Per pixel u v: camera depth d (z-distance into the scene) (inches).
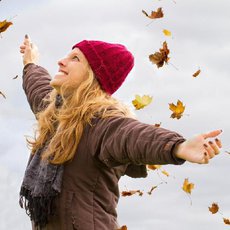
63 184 110.0
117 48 121.3
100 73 117.9
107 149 106.0
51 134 115.4
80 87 115.3
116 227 112.4
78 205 109.5
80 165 110.2
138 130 101.0
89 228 109.0
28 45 144.6
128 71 123.7
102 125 108.6
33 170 114.0
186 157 93.2
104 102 113.0
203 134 92.4
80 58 118.0
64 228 109.5
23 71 141.6
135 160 101.5
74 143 110.3
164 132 98.1
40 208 110.3
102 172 111.0
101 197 111.6
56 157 109.8
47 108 118.4
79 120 110.9
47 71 140.9
